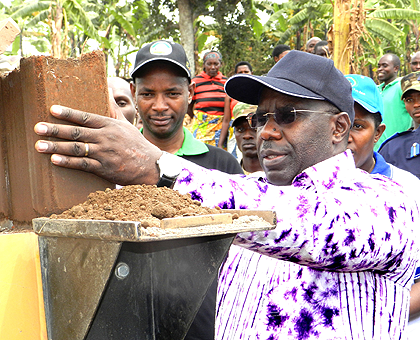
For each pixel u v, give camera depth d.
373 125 2.24
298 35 24.17
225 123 6.02
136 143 1.11
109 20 21.97
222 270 1.51
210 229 0.88
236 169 2.67
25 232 1.10
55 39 15.37
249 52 24.47
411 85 4.17
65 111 1.00
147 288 1.00
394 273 1.33
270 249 1.08
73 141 1.04
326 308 1.25
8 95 1.20
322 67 1.47
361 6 6.20
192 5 18.72
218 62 6.23
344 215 1.11
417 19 16.61
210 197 1.13
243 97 1.68
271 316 1.29
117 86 2.97
